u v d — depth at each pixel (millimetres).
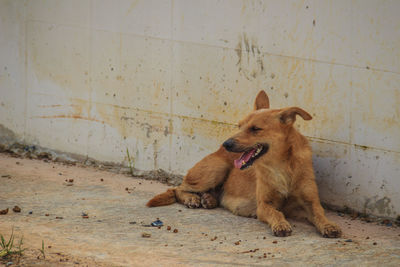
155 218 7684
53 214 7707
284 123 7277
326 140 7977
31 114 11508
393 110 7250
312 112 8062
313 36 7891
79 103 10766
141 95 9922
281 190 7488
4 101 11906
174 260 5930
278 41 8266
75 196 8711
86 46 10516
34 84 11375
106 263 5762
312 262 5859
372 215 7637
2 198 8453
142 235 6840
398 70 7125
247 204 7953
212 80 9062
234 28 8703
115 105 10273
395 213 7395
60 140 11148
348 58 7582
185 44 9258
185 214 7922
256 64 8539
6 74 11805
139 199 8656
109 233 6930
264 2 8320
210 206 8273
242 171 8242
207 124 9203
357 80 7539
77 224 7270
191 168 8773
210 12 8922
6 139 11969
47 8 10961
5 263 5566
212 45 8977
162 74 9609
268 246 6461
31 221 7312
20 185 9234
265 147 7383
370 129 7504
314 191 7457
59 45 10898
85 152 10812
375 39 7289
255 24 8461
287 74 8242
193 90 9281
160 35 9539
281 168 7406
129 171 10219
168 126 9664
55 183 9453
